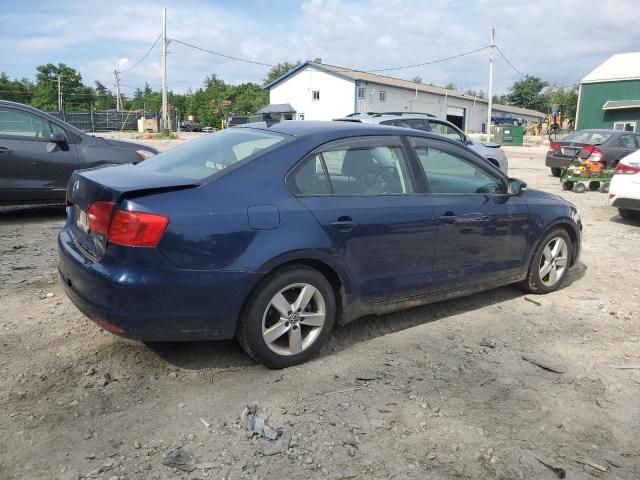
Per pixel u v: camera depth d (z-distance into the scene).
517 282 5.40
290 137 3.85
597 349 4.19
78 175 3.80
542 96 90.62
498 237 4.75
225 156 3.77
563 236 5.41
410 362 3.87
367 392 3.44
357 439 2.97
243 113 83.62
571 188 13.40
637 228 8.93
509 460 2.84
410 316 4.73
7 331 4.12
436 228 4.25
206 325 3.34
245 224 3.36
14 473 2.62
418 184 4.29
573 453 2.92
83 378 3.48
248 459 2.78
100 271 3.21
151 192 3.24
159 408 3.20
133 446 2.85
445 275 4.41
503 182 4.92
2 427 2.96
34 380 3.43
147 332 3.22
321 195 3.74
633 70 37.16
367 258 3.90
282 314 3.58
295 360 3.71
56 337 4.04
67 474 2.63
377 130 4.20
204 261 3.24
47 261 5.98
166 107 42.28
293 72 47.19
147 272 3.14
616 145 13.63
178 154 4.15
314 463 2.77
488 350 4.11
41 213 8.84
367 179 4.03
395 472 2.73
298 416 3.16
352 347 4.08
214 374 3.60
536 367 3.87
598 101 37.78
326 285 3.74
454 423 3.14
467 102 57.78
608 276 6.18
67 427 2.98
